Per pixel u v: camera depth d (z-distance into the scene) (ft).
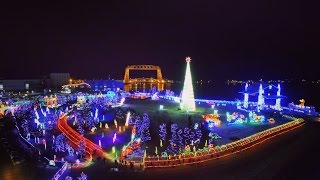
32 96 377.91
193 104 288.30
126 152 159.84
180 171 136.56
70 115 258.57
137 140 180.55
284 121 240.94
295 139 189.78
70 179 118.62
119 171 136.15
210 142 176.24
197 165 143.84
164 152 158.40
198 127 205.98
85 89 510.99
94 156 156.76
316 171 139.13
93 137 192.34
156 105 323.78
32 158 153.07
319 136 196.75
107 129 211.82
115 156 155.84
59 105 316.60
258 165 145.07
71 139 189.06
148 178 128.57
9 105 302.86
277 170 139.33
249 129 213.05
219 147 167.63
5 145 174.09
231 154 159.63
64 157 155.43
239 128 216.13
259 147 172.55
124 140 184.75
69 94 400.06
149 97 399.44
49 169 139.23
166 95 410.31
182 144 171.53
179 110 287.07
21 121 228.22
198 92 517.96
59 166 143.02
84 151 161.48
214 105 314.14
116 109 282.97
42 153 160.56
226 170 138.51
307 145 177.68
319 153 163.02
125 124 224.33
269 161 150.30
